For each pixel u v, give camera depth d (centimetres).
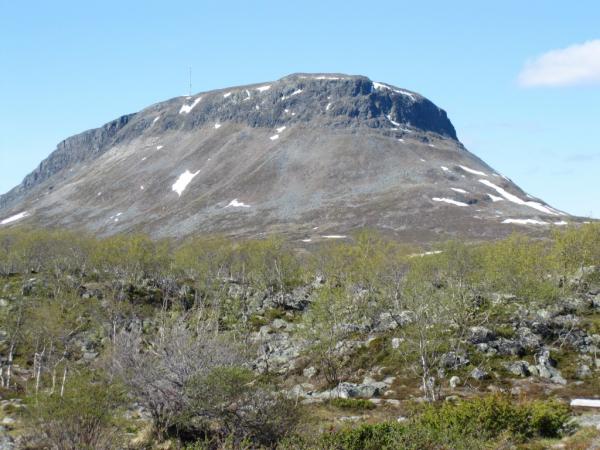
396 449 2392
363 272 9862
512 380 5491
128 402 3216
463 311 6481
